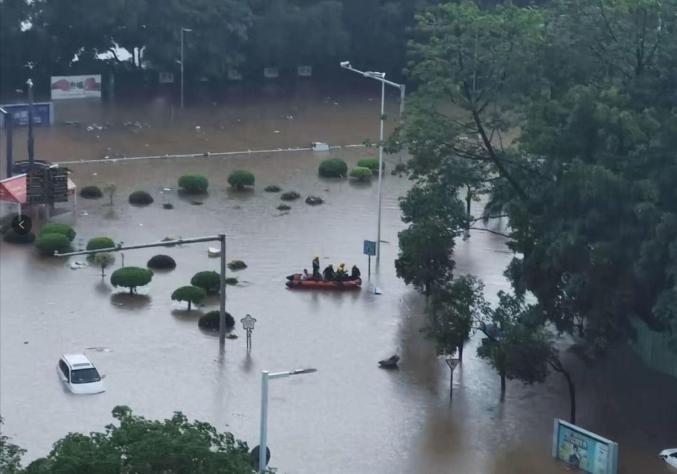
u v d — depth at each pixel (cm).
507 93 8775
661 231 7519
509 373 7775
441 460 7244
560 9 9094
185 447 4847
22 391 7994
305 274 10250
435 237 9581
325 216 12325
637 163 8006
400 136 9019
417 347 8988
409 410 7919
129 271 9819
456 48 8819
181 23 17200
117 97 17138
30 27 17138
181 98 16988
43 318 9294
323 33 18162
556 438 7294
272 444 7344
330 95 18050
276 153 14950
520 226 8450
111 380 8212
